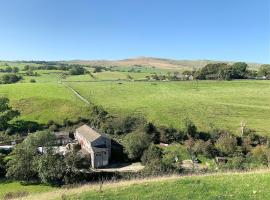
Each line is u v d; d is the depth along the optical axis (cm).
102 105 15562
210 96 17538
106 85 19988
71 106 15150
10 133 12838
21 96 16538
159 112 14575
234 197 2545
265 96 17450
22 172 7819
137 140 10575
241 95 17688
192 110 14850
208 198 2544
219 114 14300
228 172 3431
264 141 11362
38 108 15088
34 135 10844
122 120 12812
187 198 2566
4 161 9156
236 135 11725
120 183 3062
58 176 7275
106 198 2667
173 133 11888
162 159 8931
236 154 10212
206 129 12469
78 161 8212
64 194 2831
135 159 10631
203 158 10125
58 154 8112
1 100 13900
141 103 16000
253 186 2733
